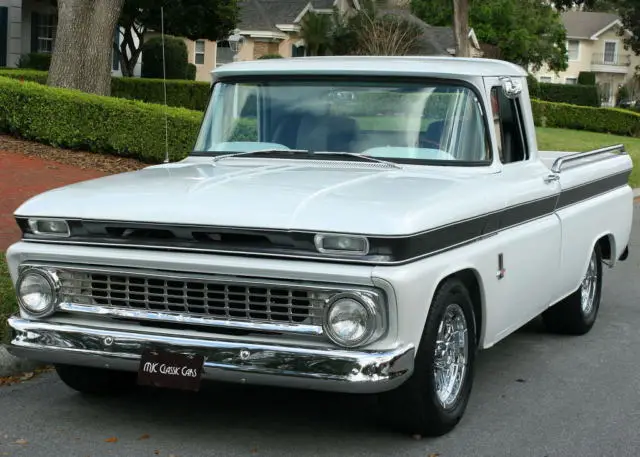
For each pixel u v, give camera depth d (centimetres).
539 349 830
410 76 672
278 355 519
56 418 618
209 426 609
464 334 601
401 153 659
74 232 561
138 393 675
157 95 3594
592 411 660
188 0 3872
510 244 644
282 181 588
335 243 514
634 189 2191
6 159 1655
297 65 692
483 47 7106
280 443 581
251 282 525
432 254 545
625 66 10181
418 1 7375
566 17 10288
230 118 709
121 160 1767
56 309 566
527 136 740
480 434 605
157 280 547
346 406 652
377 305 512
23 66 3434
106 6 2083
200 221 530
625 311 988
